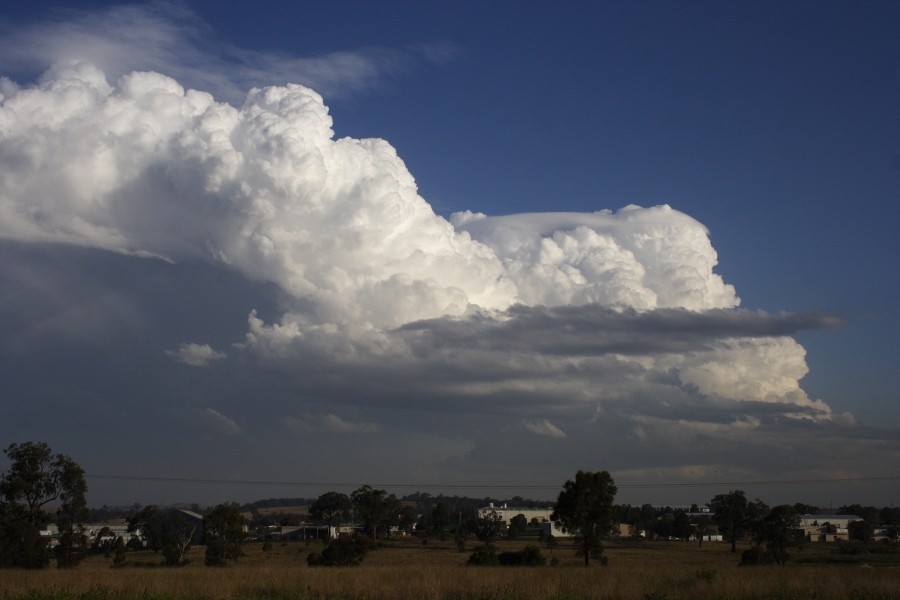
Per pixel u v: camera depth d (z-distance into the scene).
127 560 96.75
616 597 35.06
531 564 71.81
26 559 71.81
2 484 73.94
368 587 37.34
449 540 147.62
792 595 35.66
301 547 122.81
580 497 76.12
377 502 152.50
